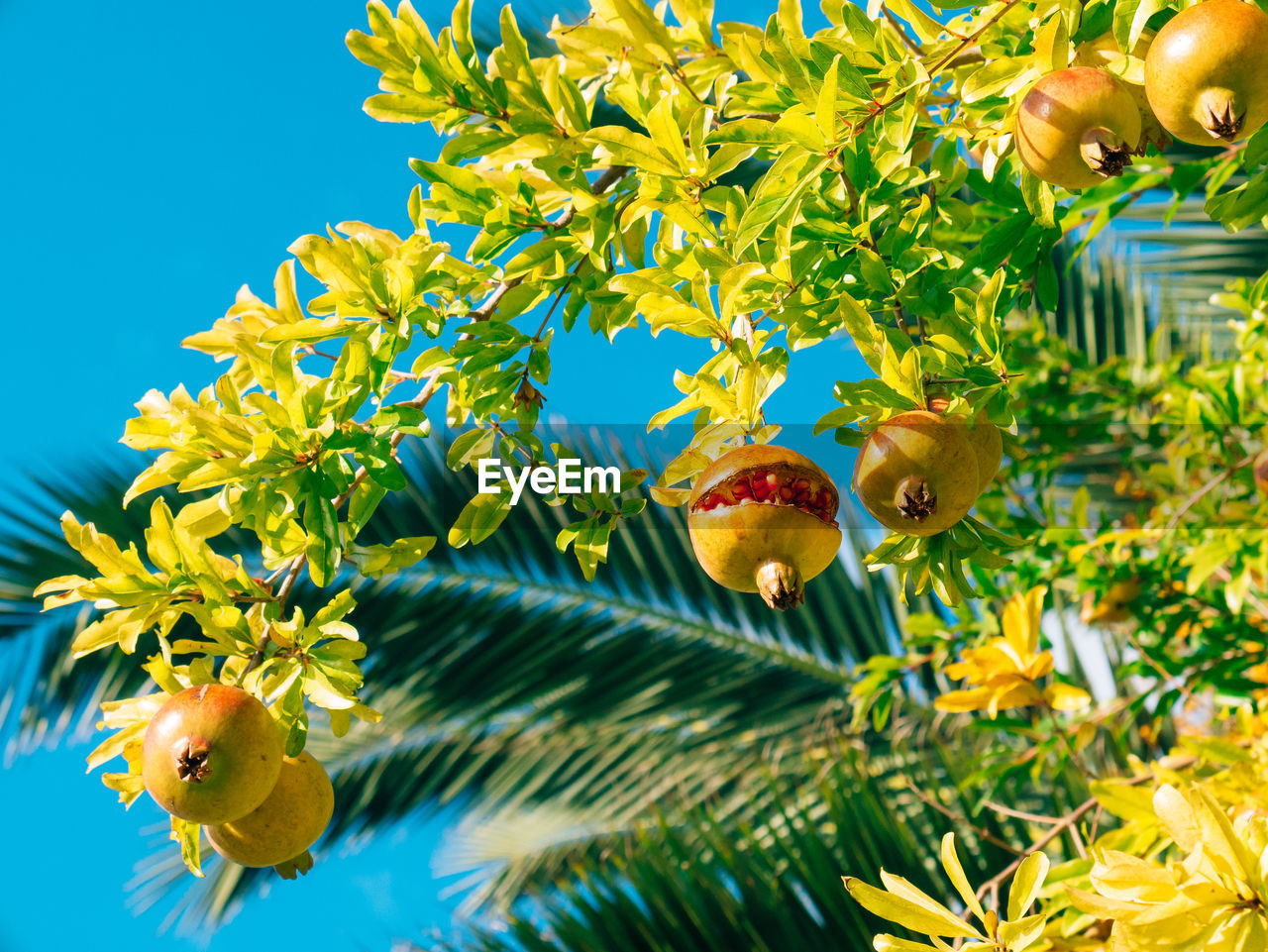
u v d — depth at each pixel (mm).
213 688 1326
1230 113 1235
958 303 1431
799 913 2580
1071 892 1306
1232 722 2311
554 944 2627
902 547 1387
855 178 1404
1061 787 3314
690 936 2555
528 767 4133
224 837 1359
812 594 4090
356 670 1380
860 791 2807
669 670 4012
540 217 1491
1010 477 2533
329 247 1404
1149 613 2227
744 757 4031
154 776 1305
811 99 1415
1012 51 1418
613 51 1591
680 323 1409
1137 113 1283
